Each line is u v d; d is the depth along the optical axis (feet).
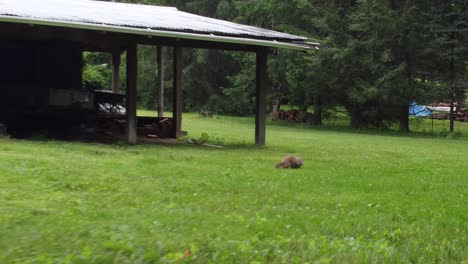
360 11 97.04
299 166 36.83
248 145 53.52
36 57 59.47
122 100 64.95
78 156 34.86
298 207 22.76
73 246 13.44
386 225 19.74
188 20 52.29
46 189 22.74
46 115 53.31
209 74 142.72
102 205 20.17
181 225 17.33
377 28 94.99
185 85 140.26
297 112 117.70
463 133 98.99
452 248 16.43
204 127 85.97
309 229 18.26
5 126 46.47
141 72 140.67
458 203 25.43
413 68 96.84
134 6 65.10
